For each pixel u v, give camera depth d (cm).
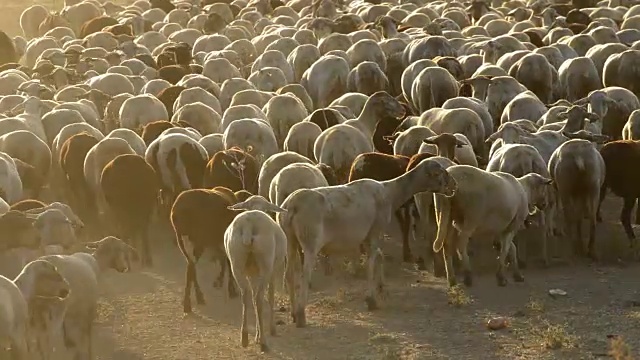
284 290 1736
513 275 1753
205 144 2177
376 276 1661
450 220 1703
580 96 2781
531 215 1881
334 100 2834
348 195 1576
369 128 2264
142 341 1533
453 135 1978
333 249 1591
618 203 2250
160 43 3897
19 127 2300
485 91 2634
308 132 2189
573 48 3231
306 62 3253
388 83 2967
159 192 2142
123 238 1914
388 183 1641
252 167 1983
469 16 4469
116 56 3369
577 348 1422
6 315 1245
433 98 2641
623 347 1373
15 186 1962
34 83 2777
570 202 1867
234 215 1647
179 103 2611
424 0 5441
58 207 1650
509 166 1880
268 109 2441
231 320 1617
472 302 1650
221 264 1748
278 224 1527
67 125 2309
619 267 1816
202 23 4459
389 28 3666
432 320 1573
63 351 1475
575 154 1838
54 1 6756
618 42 3259
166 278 1850
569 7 4450
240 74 3197
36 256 1534
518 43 3167
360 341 1495
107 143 2036
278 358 1441
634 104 2434
